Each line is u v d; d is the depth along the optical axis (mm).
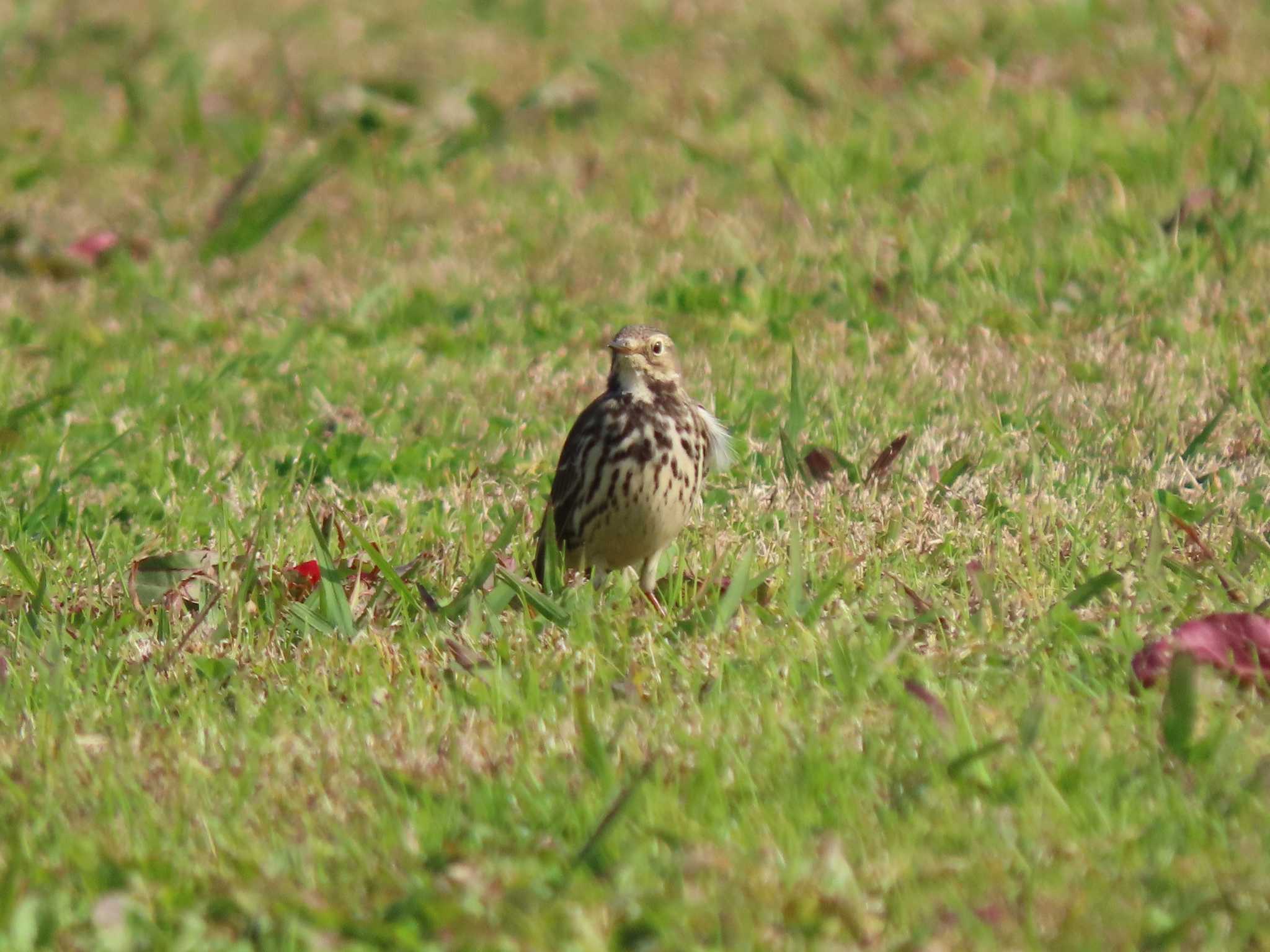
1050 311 15672
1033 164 19000
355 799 7625
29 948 6426
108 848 7148
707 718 8109
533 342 15922
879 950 6281
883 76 23109
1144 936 6262
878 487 11633
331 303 17125
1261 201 17516
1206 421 12797
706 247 17891
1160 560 9445
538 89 22578
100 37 27828
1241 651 8320
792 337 15039
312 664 9180
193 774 7855
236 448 13469
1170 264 16094
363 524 11422
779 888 6605
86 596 10477
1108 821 7008
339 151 21922
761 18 26156
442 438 13516
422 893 6551
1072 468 11945
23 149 22812
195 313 17203
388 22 27766
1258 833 6930
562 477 10578
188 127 22984
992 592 9453
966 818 7109
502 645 9172
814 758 7516
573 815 7219
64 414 14547
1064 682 8398
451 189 20469
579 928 6297
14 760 8148
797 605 9391
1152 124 20109
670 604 10078
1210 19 23484
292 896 6602
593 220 18953
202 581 10305
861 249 17375
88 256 18750
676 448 10352
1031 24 24156
